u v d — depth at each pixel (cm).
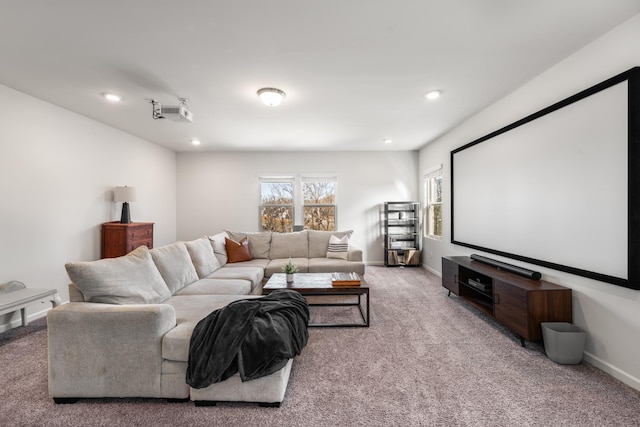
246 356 170
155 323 176
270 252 479
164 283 262
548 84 263
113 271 216
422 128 456
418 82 289
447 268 386
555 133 252
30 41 215
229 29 203
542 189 267
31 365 223
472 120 395
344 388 194
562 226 245
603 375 207
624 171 195
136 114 382
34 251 323
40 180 330
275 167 635
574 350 218
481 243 369
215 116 393
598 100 212
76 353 177
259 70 262
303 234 491
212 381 165
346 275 357
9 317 293
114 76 273
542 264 265
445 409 173
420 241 604
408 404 177
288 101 338
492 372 212
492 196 345
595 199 215
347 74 271
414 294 410
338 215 636
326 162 636
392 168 635
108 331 176
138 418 166
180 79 280
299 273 378
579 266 229
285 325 192
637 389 189
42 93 312
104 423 162
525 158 289
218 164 633
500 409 172
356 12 185
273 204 636
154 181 555
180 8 180
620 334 200
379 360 230
